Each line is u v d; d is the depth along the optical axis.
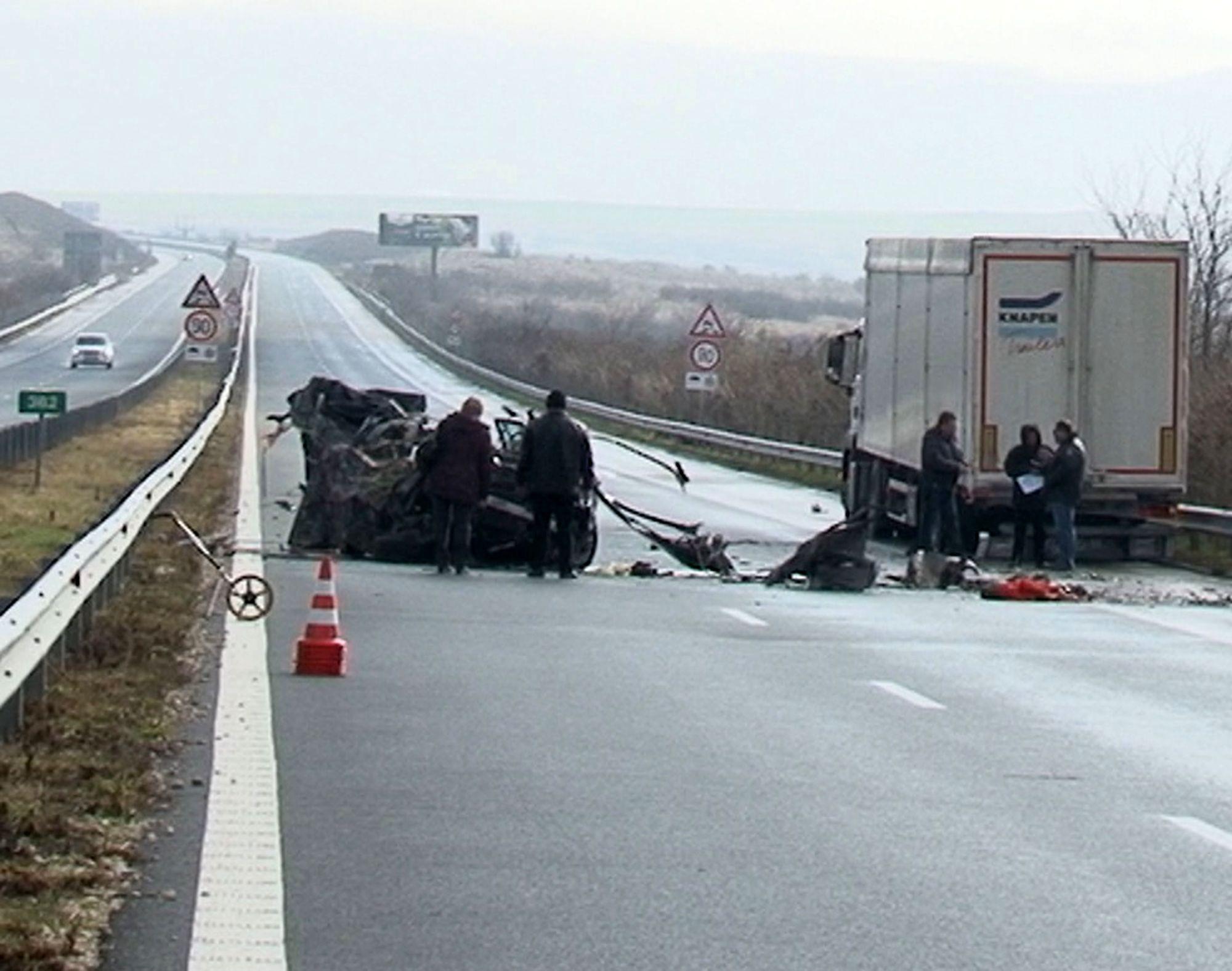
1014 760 23.30
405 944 14.78
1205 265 80.88
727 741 23.98
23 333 198.88
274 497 63.59
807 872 17.44
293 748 22.55
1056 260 51.91
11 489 58.94
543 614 36.53
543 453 43.66
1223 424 61.75
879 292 59.84
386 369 171.25
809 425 97.75
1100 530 53.59
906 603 41.31
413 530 46.28
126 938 14.66
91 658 27.25
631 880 16.98
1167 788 21.81
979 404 51.84
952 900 16.58
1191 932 15.69
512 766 21.98
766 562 51.94
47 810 18.20
